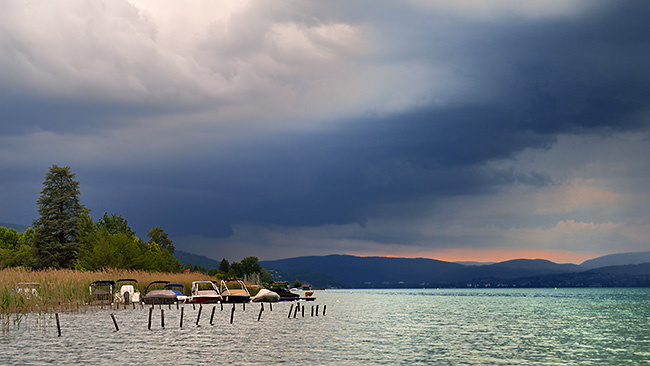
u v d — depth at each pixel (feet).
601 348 127.03
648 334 159.53
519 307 343.67
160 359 101.04
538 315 253.65
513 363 104.53
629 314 263.49
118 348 112.37
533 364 103.71
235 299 260.42
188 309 226.79
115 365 94.53
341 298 557.33
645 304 396.78
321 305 342.85
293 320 191.93
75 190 408.26
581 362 106.52
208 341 126.41
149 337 130.82
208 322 174.19
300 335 142.92
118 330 142.20
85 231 341.41
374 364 100.32
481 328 177.37
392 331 161.79
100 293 204.64
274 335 141.49
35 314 172.65
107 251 296.71
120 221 393.29
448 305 375.45
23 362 95.81
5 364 94.07
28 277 183.42
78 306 190.39
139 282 241.96
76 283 195.31
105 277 225.76
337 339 135.64
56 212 399.44
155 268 341.21
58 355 102.99
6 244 524.93
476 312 278.87
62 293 186.29
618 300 499.51
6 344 115.65
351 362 102.06
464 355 113.50
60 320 164.86
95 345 115.65
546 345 131.75
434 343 132.98
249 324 171.12
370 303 407.03
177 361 99.40
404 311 282.77
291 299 348.79
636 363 105.50
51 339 123.65
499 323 200.23
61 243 399.24
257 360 102.17
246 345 121.08
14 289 167.22
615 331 169.27
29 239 517.96
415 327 177.78
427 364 101.71
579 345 132.05
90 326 150.00
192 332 143.33
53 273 198.18
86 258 305.94
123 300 221.25
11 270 181.47
